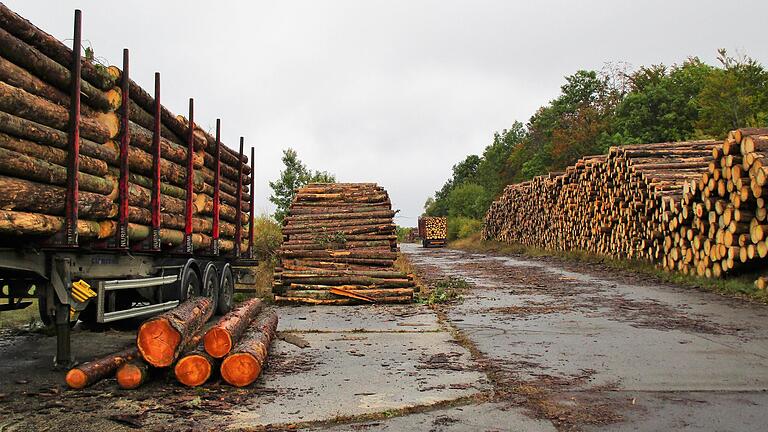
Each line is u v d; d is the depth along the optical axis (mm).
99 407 5664
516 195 43094
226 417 5414
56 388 6289
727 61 35219
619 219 23438
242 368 6414
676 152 21609
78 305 7059
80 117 6914
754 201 13930
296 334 9945
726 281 14883
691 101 40875
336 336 9742
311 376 6961
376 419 5414
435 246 55438
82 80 6941
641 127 42188
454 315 12000
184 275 9992
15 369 7219
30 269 6480
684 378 6785
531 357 7957
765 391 6254
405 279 14812
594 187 26609
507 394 6176
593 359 7793
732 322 10477
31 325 10484
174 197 9852
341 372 7160
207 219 11469
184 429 5078
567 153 50625
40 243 6316
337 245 16641
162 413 5508
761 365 7387
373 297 14172
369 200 19109
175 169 9727
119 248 7566
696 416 5426
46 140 6199
